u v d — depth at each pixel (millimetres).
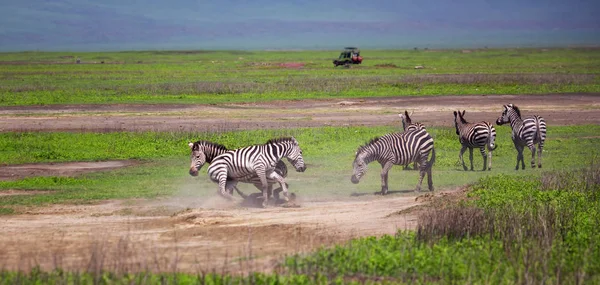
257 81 119438
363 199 35500
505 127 69250
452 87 104375
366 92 96625
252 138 58406
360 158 36438
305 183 40719
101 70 162000
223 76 137375
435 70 158500
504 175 40125
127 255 24266
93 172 44906
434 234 25281
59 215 31422
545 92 97500
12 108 78750
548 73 137625
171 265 22875
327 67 180375
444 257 22234
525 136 46312
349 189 38781
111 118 72438
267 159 33625
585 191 34750
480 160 51250
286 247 25203
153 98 88750
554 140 59938
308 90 99188
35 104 82000
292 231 27656
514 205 29812
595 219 28250
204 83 111688
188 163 48438
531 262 21938
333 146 55344
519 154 47156
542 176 39281
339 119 73062
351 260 22047
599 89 100500
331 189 38844
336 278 20672
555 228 26469
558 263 22172
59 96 90125
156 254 24406
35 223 29766
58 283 20031
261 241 26266
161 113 76562
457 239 25391
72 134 60562
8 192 37750
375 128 65000
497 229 26141
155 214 31578
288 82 115188
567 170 43656
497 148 56719
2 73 146375
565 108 81688
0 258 24016
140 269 22203
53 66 184500
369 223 29188
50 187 39188
